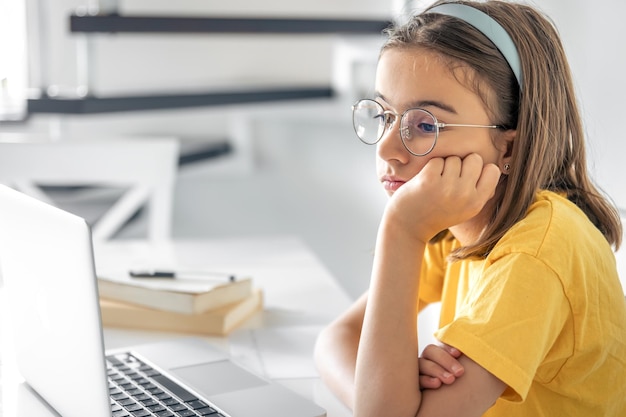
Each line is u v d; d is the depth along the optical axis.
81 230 0.78
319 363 1.13
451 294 1.16
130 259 1.83
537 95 0.96
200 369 1.11
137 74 3.34
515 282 0.86
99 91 2.87
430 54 0.93
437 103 0.93
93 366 0.82
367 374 0.88
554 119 0.98
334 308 1.48
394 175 0.97
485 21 0.94
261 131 3.29
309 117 3.07
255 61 3.34
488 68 0.93
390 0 2.82
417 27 0.96
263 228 3.30
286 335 1.33
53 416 0.98
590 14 1.46
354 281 3.04
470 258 1.00
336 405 1.04
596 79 1.44
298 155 3.21
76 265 0.81
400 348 0.88
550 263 0.87
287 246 1.99
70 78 3.28
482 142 0.94
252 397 1.00
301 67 3.30
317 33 2.56
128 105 2.54
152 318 1.36
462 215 0.92
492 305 0.86
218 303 1.37
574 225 0.93
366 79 2.94
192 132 3.38
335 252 3.13
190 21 2.48
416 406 0.86
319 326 1.38
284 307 1.49
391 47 0.96
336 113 3.00
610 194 1.40
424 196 0.92
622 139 1.38
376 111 0.99
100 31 2.46
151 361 1.14
